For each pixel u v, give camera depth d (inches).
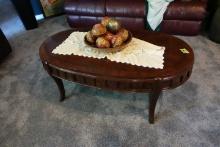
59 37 67.9
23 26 125.6
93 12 104.7
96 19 107.2
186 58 53.7
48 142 56.8
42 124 62.2
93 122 61.4
